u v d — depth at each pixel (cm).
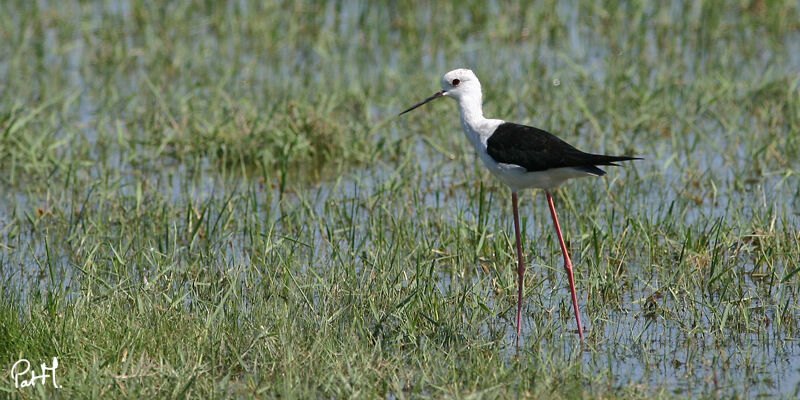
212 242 1176
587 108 1570
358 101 1638
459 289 1016
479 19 2036
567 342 930
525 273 1071
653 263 1091
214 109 1595
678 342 921
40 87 1733
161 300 977
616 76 1706
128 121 1595
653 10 2050
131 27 2061
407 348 912
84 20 2044
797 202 1243
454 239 1137
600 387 828
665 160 1415
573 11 2103
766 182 1317
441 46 1934
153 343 888
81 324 910
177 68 1816
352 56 1884
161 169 1441
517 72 1783
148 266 1109
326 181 1400
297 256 1111
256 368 864
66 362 860
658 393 812
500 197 1303
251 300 996
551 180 942
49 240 1199
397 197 1305
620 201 1259
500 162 959
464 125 1013
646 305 1002
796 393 816
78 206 1296
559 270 1058
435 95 1031
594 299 999
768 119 1506
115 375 821
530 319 987
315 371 846
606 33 1967
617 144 1462
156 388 821
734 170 1359
